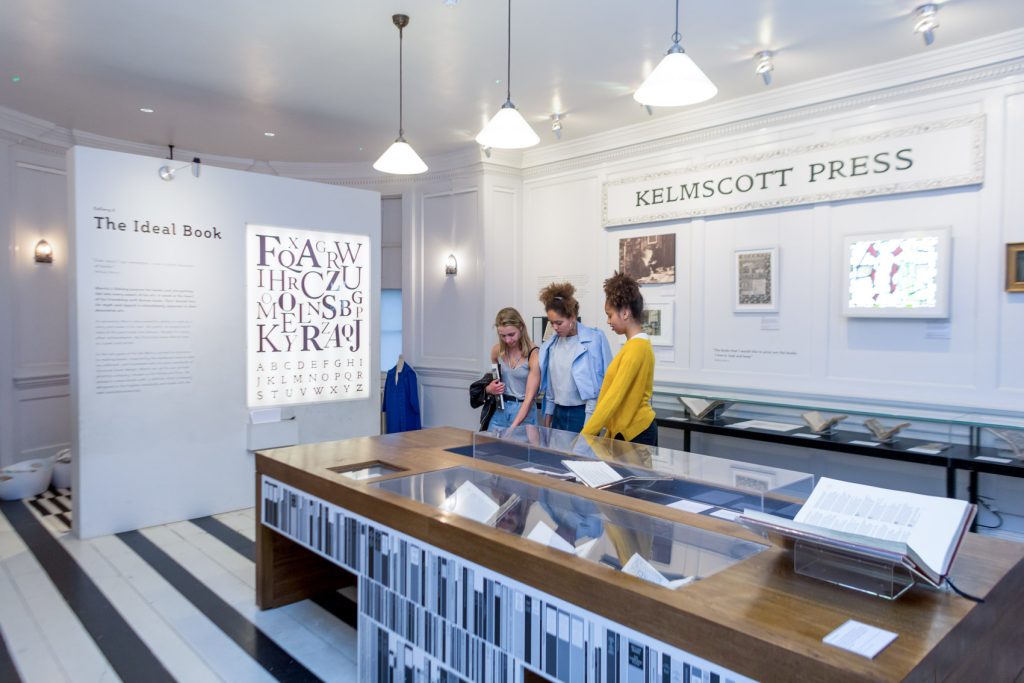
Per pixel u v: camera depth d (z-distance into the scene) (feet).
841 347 15.14
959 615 4.45
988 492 13.20
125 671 8.63
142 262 14.53
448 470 8.84
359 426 18.24
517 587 5.76
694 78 8.55
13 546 13.51
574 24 12.81
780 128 16.17
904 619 4.38
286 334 16.81
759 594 4.79
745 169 16.63
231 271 15.85
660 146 18.62
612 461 8.01
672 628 4.55
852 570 4.91
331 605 10.75
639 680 4.77
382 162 12.87
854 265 14.73
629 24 12.80
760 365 16.57
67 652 9.12
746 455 16.90
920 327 13.97
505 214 22.36
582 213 20.80
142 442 14.66
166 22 12.87
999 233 12.98
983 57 13.03
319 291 17.38
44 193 19.69
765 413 14.74
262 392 16.46
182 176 15.03
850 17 12.33
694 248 17.80
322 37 13.51
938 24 11.76
